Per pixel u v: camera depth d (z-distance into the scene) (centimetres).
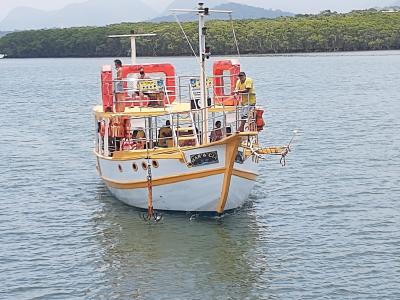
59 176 3869
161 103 2966
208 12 2762
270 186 3441
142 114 2858
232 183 2731
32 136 5578
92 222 2866
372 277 2197
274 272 2262
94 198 3294
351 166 3919
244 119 2769
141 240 2600
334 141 4838
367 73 12912
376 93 8794
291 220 2823
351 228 2703
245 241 2559
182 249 2489
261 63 17912
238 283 2181
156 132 2952
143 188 2872
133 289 2156
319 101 7931
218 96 3005
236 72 3086
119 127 2956
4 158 4484
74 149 4834
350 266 2294
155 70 3133
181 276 2248
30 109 8038
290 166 3934
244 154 2747
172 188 2780
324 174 3709
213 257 2406
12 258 2453
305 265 2314
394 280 2169
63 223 2873
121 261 2397
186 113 2870
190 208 2806
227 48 17088
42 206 3175
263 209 2992
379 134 5141
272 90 9750
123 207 3069
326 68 14938
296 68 15250
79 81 13862
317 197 3203
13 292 2150
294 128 5591
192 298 2080
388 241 2533
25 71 19012
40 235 2719
